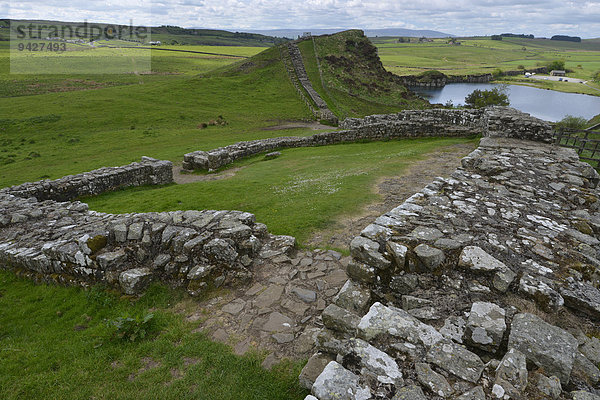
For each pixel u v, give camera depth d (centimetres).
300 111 5622
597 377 387
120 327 641
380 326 441
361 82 7581
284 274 801
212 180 1973
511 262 550
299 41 9319
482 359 427
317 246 947
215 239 796
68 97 5488
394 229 643
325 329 526
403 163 1791
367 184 1459
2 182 2353
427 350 411
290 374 536
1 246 940
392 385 366
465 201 794
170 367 574
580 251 593
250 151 2662
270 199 1399
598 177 1030
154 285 784
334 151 2488
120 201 1634
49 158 3070
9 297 824
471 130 2562
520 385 359
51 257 859
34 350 641
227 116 5116
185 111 5162
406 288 550
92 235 848
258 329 642
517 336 411
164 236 823
